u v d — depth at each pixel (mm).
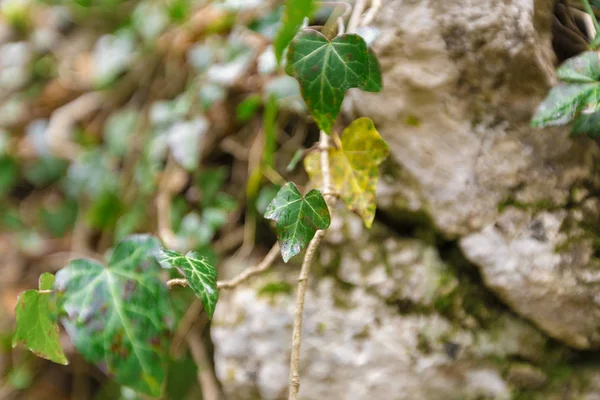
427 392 580
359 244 606
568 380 583
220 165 708
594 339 575
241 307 613
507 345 584
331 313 595
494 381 581
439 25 562
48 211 892
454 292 590
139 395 683
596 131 545
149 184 724
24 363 813
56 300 504
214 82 695
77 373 783
